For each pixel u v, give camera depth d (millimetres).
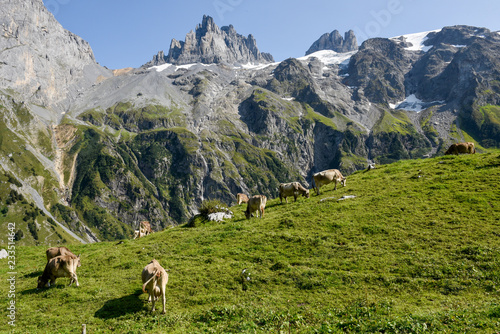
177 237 27297
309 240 22188
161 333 13062
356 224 23781
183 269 20016
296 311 14352
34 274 22562
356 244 21016
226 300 16203
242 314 14258
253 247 22438
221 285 17859
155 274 15422
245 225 27000
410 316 12266
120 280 19453
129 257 23578
